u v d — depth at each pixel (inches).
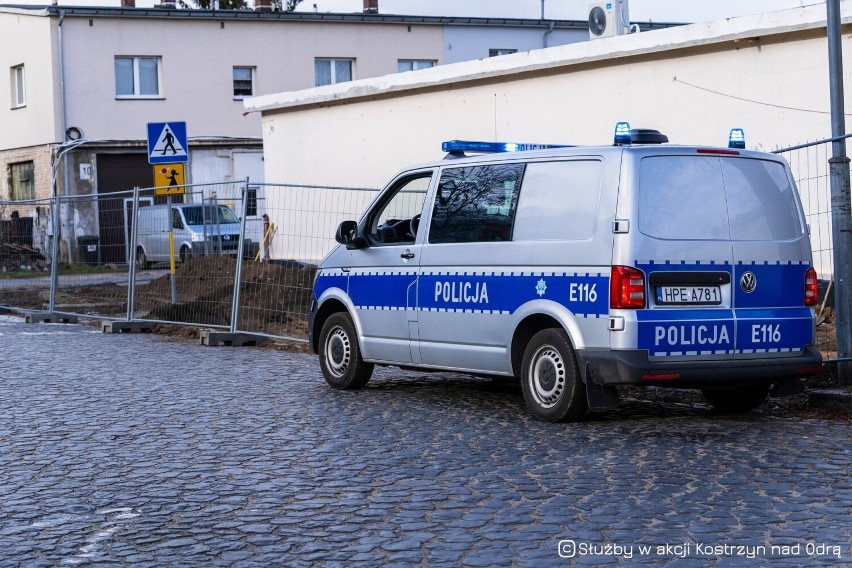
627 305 328.2
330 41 1669.5
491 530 234.5
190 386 450.0
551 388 354.0
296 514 250.4
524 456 307.1
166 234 711.7
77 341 637.3
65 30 1501.0
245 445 328.5
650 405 399.9
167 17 1558.8
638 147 335.3
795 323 352.8
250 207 671.1
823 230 535.8
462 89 808.3
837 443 322.0
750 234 347.3
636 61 681.0
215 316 660.1
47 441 337.7
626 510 248.8
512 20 1774.1
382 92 875.4
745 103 622.2
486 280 371.2
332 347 438.9
